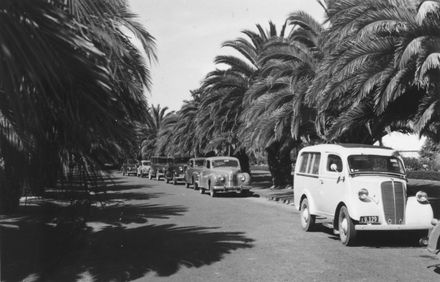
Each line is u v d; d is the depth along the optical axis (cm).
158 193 2656
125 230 1288
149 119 1001
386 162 1124
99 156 887
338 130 1455
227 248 1023
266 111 2058
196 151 4319
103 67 636
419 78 1161
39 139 757
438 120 1334
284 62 1995
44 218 1205
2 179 816
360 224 1028
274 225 1382
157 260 908
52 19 540
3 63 497
